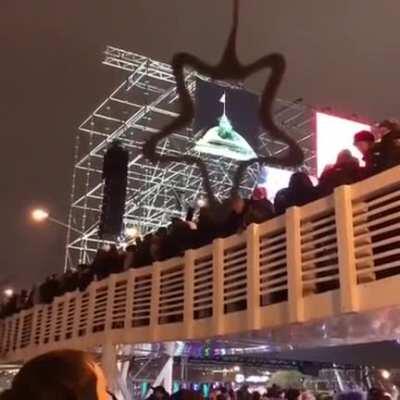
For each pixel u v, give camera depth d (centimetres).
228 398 1612
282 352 1455
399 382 1884
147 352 1505
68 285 1675
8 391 174
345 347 1329
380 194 750
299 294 837
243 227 990
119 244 2170
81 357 184
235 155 2481
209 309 1064
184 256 1138
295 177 907
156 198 3188
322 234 831
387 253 718
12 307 2225
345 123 2916
